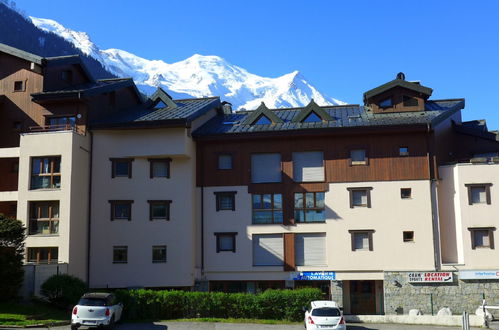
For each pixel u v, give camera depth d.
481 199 34.00
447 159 37.88
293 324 28.23
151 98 39.28
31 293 28.84
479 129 38.16
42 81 35.31
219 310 29.98
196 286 34.97
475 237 33.66
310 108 37.03
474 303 32.72
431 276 33.16
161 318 29.58
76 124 34.75
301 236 35.22
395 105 38.06
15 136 35.28
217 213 35.81
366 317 30.58
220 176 36.22
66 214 32.00
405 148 35.06
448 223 34.53
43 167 33.03
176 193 35.00
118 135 35.22
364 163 35.12
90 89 34.16
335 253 34.50
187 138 34.94
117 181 34.97
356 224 34.59
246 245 35.31
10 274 27.19
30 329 24.02
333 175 35.25
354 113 39.06
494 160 34.06
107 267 34.22
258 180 36.06
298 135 35.41
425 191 34.31
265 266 34.97
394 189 34.59
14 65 36.09
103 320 24.55
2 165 35.44
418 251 33.81
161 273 34.12
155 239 34.50
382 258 34.03
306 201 35.38
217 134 35.91
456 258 34.09
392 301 33.47
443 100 40.34
